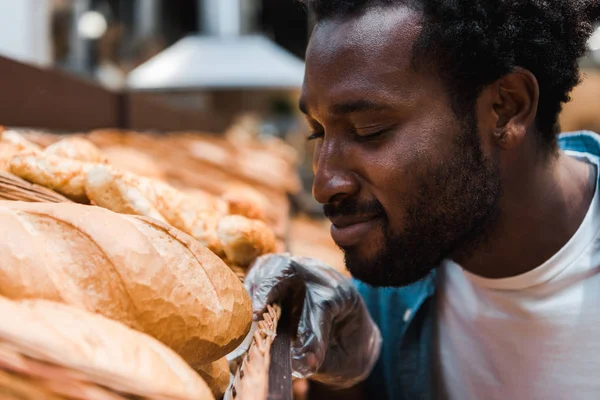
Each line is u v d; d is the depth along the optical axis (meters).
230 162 2.94
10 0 2.97
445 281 1.17
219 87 5.78
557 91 0.86
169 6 9.32
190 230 0.94
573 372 0.99
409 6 0.73
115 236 0.52
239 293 0.61
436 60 0.72
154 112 3.62
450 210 0.76
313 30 0.79
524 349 1.03
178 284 0.53
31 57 3.10
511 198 0.87
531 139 0.87
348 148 0.75
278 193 2.54
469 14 0.73
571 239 0.95
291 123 8.85
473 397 1.13
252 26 8.21
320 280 0.94
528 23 0.78
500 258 0.95
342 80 0.72
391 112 0.72
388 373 1.26
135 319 0.50
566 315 0.98
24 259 0.46
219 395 0.64
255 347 0.57
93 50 5.42
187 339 0.54
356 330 1.03
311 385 1.22
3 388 0.33
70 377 0.35
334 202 0.77
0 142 1.06
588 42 0.88
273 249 1.02
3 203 0.54
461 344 1.14
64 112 2.14
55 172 0.87
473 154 0.77
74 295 0.47
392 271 0.78
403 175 0.74
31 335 0.37
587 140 1.13
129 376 0.38
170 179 1.88
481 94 0.77
